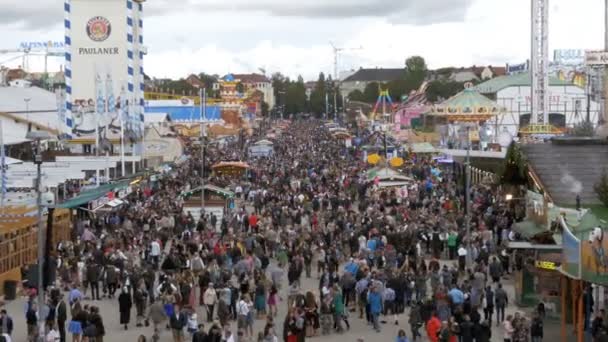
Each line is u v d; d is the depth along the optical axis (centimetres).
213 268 3253
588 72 8681
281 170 8088
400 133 11175
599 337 2317
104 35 8550
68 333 2886
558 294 3081
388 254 3550
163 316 2711
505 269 3741
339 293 2933
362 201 5491
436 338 2547
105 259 3497
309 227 4572
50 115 8469
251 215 4831
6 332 2566
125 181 5778
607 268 2233
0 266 3438
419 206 5272
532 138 6328
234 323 3002
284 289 3591
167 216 4722
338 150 11538
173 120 12325
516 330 2488
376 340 2808
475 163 6431
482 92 9588
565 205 3177
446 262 4000
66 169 5431
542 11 7281
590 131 6531
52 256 3184
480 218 4506
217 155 10019
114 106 8488
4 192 4256
